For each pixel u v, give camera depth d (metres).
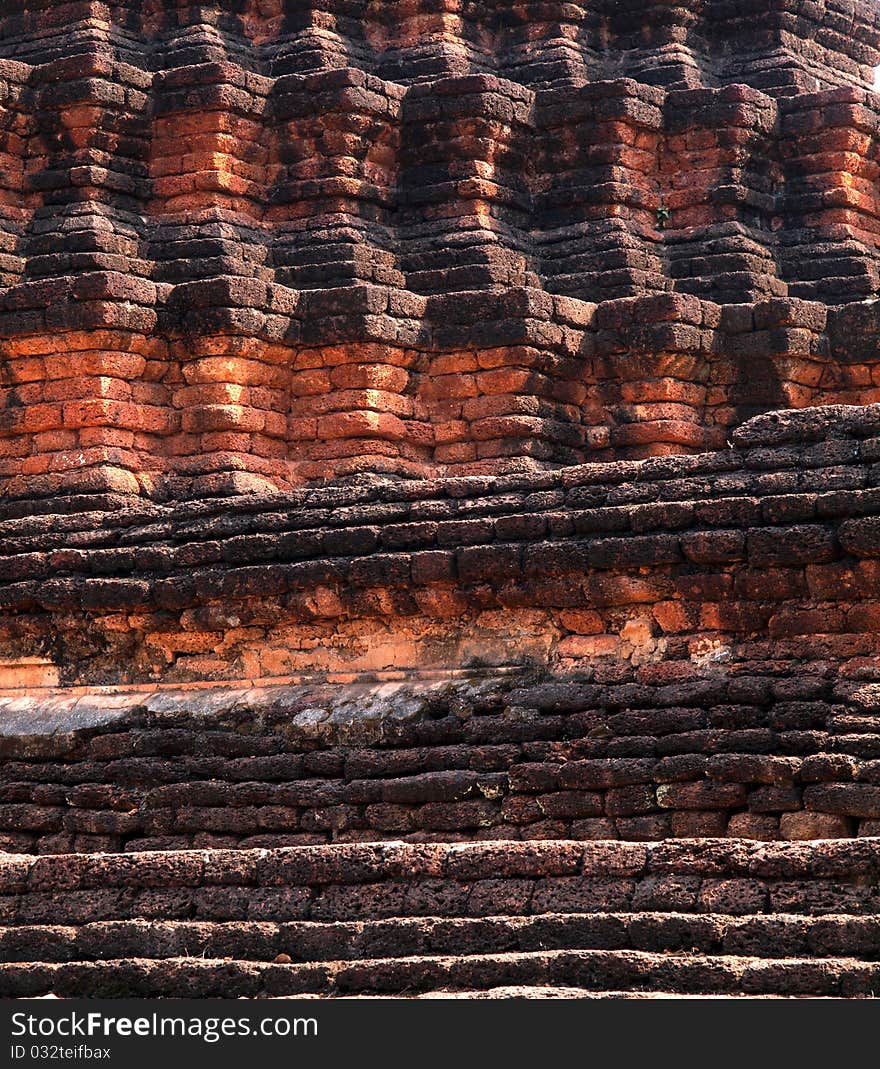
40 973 20.25
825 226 36.53
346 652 26.56
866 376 33.94
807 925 18.41
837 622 23.39
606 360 33.62
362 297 32.75
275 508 27.67
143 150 35.59
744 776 22.25
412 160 35.97
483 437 33.12
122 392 32.50
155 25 37.25
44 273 34.03
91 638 28.19
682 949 18.73
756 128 36.41
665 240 36.25
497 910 19.83
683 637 24.34
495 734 24.38
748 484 24.22
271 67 36.81
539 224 36.28
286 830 24.84
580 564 24.72
